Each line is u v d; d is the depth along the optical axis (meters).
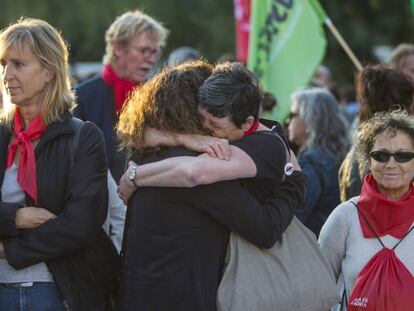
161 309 8.06
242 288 8.09
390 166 9.04
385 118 9.23
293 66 15.37
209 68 8.55
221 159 8.01
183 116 8.18
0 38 9.06
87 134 9.03
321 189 12.57
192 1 47.03
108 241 9.28
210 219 8.16
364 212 9.16
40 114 9.02
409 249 8.90
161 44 13.65
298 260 8.39
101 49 43.38
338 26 48.41
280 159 8.30
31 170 8.88
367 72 11.09
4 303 8.89
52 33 9.16
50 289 8.88
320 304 8.34
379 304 8.65
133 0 42.34
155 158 8.32
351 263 9.08
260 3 15.47
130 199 8.51
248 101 8.17
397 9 49.09
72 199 8.80
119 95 13.07
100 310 9.07
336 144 12.95
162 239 8.13
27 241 8.70
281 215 8.24
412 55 14.70
